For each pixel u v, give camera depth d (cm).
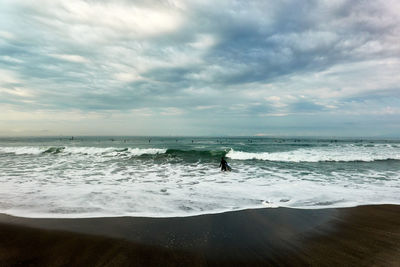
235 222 493
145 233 433
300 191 778
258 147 3141
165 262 332
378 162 1608
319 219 516
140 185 863
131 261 335
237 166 1415
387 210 582
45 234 426
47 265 325
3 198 657
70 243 392
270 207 600
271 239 411
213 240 406
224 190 788
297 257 348
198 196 705
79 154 2012
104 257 347
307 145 3709
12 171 1155
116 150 2212
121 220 500
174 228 458
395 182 945
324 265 325
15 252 361
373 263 330
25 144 4184
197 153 2033
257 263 330
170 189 798
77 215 527
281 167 1371
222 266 322
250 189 806
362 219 517
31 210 557
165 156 1900
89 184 870
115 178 1005
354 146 3409
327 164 1502
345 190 796
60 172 1141
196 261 335
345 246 385
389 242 401
